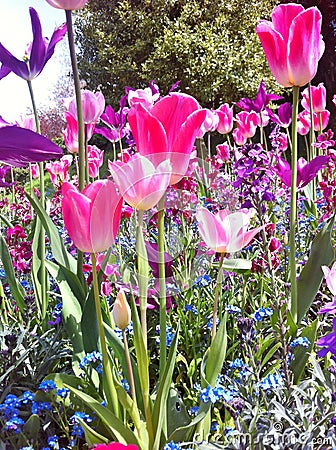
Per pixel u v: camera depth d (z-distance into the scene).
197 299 0.85
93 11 4.93
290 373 0.64
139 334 0.48
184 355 0.82
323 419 0.50
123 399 0.49
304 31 0.68
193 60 4.11
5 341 0.69
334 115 3.55
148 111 0.40
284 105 1.23
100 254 0.67
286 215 1.19
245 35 4.36
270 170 0.79
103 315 0.66
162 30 4.58
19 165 0.46
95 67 4.73
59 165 1.44
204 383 0.54
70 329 0.64
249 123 1.36
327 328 0.81
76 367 0.63
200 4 4.52
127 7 4.63
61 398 0.61
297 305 0.75
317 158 0.76
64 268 0.65
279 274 0.96
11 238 1.05
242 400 0.53
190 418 0.58
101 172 2.11
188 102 0.41
